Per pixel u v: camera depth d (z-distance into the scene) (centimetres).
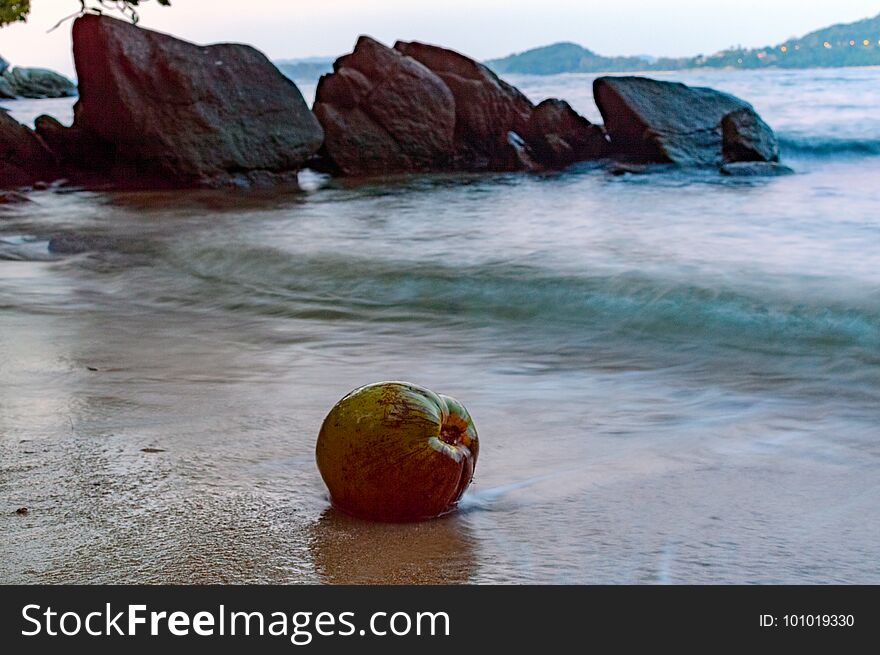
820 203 1702
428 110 2367
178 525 371
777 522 386
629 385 669
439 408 390
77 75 2148
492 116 2477
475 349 796
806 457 483
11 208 1777
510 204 1802
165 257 1271
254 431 502
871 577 334
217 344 796
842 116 3228
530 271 1083
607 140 2512
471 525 378
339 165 2317
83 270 1198
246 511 386
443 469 377
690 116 2442
